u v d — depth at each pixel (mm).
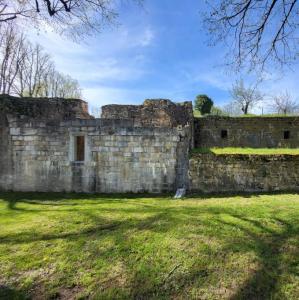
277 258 4375
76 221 6270
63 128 10125
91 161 10031
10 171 10297
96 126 10047
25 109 11367
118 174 9961
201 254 4523
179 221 5883
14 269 4316
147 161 9914
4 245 5078
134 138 9945
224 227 5473
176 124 15320
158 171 9883
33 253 4773
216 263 4293
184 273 4090
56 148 10148
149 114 15516
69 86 32125
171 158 9883
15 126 10281
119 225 5902
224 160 9805
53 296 3740
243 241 4887
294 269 4105
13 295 3756
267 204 7273
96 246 4934
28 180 10227
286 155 9781
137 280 3986
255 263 4262
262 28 6570
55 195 9578
